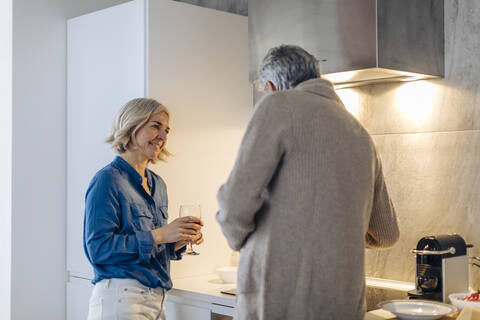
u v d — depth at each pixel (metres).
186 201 2.47
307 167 1.39
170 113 2.41
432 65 2.16
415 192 2.29
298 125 1.39
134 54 2.42
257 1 2.33
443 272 1.87
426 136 2.26
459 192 2.16
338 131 1.42
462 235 2.15
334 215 1.39
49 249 2.73
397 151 2.35
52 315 2.74
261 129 1.39
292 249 1.39
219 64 2.62
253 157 1.38
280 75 1.55
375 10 1.93
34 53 2.70
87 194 2.02
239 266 1.48
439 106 2.22
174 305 2.28
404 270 2.32
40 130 2.71
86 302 2.67
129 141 2.09
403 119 2.33
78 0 2.86
